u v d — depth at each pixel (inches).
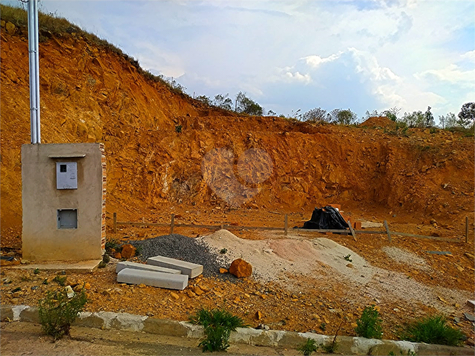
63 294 208.8
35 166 273.4
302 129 903.7
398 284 303.3
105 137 589.6
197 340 184.2
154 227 424.8
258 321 210.5
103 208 285.6
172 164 641.6
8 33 552.1
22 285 226.4
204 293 239.0
